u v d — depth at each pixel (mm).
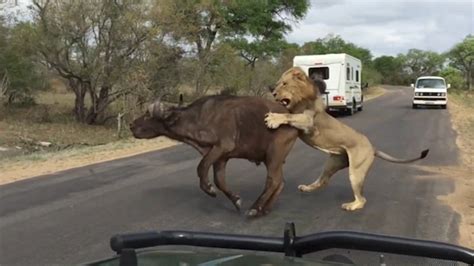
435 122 26141
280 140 8781
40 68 28078
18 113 30172
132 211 9117
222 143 8742
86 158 15148
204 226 8266
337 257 3045
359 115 30688
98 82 25953
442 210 9273
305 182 11680
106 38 25484
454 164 14203
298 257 2932
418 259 2990
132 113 25172
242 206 9445
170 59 26734
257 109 8844
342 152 9312
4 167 13680
